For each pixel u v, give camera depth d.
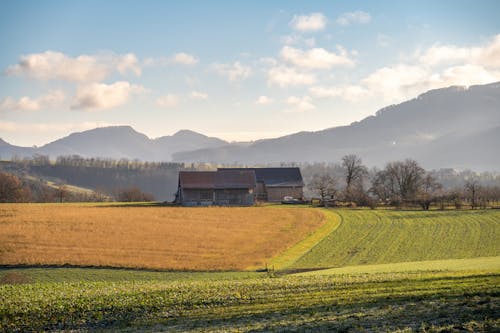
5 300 30.81
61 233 67.56
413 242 67.06
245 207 111.81
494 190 115.00
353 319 21.23
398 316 21.02
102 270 48.94
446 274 33.03
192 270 48.97
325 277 36.72
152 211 96.19
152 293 31.58
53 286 36.81
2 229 69.06
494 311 20.31
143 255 55.56
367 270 43.00
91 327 25.19
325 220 88.38
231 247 61.84
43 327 25.70
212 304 27.56
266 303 26.72
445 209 102.81
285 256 57.78
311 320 21.75
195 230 73.88
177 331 22.31
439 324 19.38
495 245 63.75
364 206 115.44
